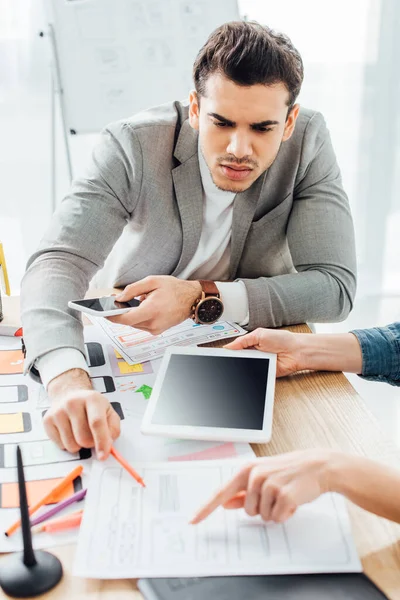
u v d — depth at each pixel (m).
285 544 0.60
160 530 0.62
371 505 0.63
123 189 1.12
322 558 0.59
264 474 0.63
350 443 0.76
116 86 1.99
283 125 1.01
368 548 0.61
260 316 1.05
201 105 1.00
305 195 1.21
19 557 0.59
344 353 0.92
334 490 0.64
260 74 0.92
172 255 1.19
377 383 2.05
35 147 2.05
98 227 1.09
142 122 1.12
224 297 1.03
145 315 0.94
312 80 2.16
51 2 1.87
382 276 2.43
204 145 1.02
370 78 2.16
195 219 1.14
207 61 0.96
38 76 1.98
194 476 0.69
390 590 0.56
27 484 0.69
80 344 0.91
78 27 1.91
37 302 0.96
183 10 1.95
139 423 0.79
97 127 2.02
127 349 0.97
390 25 2.10
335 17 2.08
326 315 1.12
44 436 0.77
